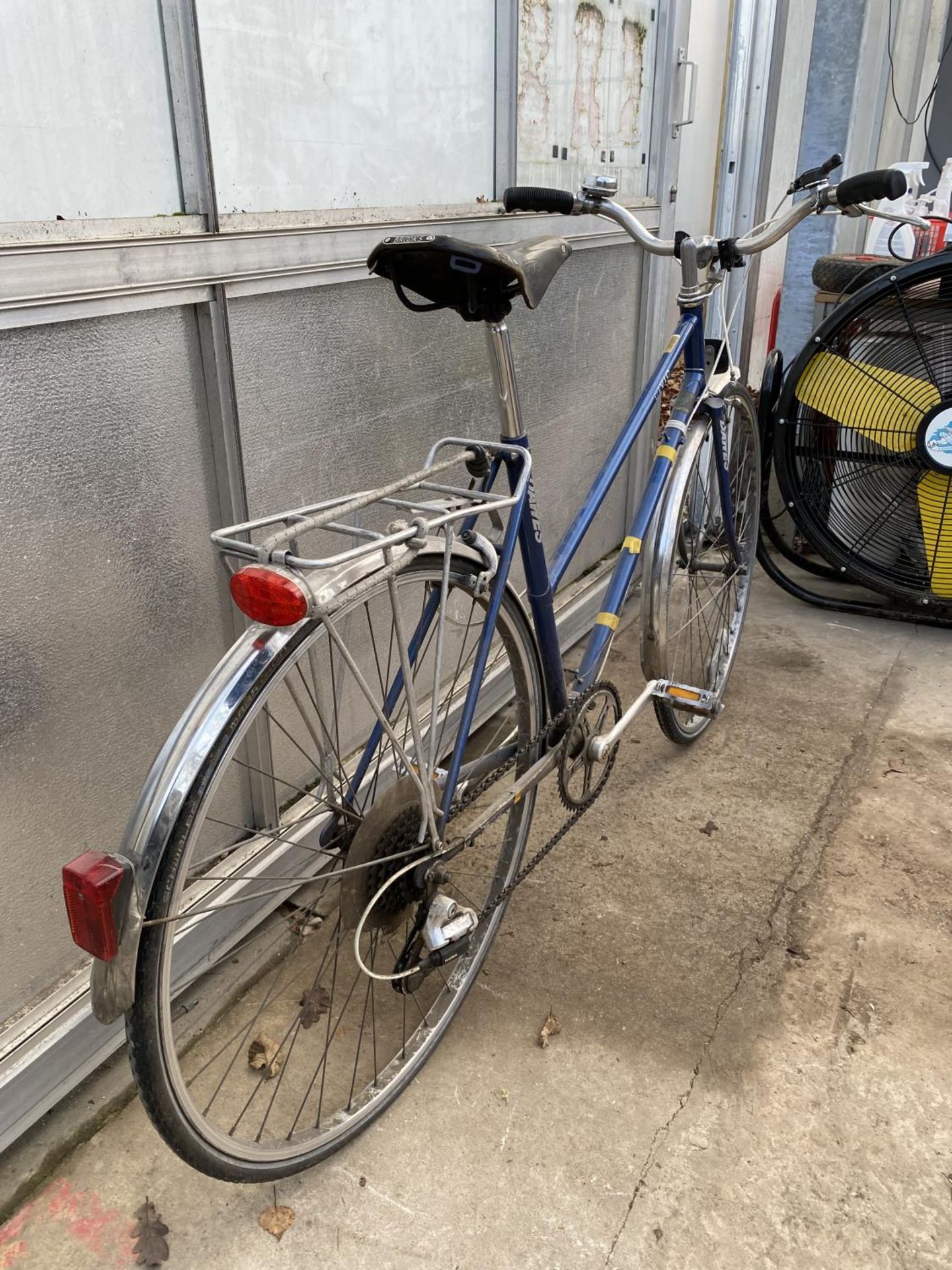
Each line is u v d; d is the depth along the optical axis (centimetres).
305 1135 146
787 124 383
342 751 213
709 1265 139
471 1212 147
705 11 314
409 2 184
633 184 292
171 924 115
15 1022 152
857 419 313
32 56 125
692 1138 158
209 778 113
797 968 192
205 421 163
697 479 242
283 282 167
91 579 150
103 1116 161
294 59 163
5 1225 145
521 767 182
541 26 226
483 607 158
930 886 214
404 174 195
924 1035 176
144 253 141
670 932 201
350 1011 181
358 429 196
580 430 294
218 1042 175
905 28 489
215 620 175
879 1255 140
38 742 148
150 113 142
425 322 209
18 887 150
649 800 243
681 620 271
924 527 319
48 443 139
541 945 197
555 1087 167
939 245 361
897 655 319
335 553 197
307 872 203
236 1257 141
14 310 127
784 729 275
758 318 401
